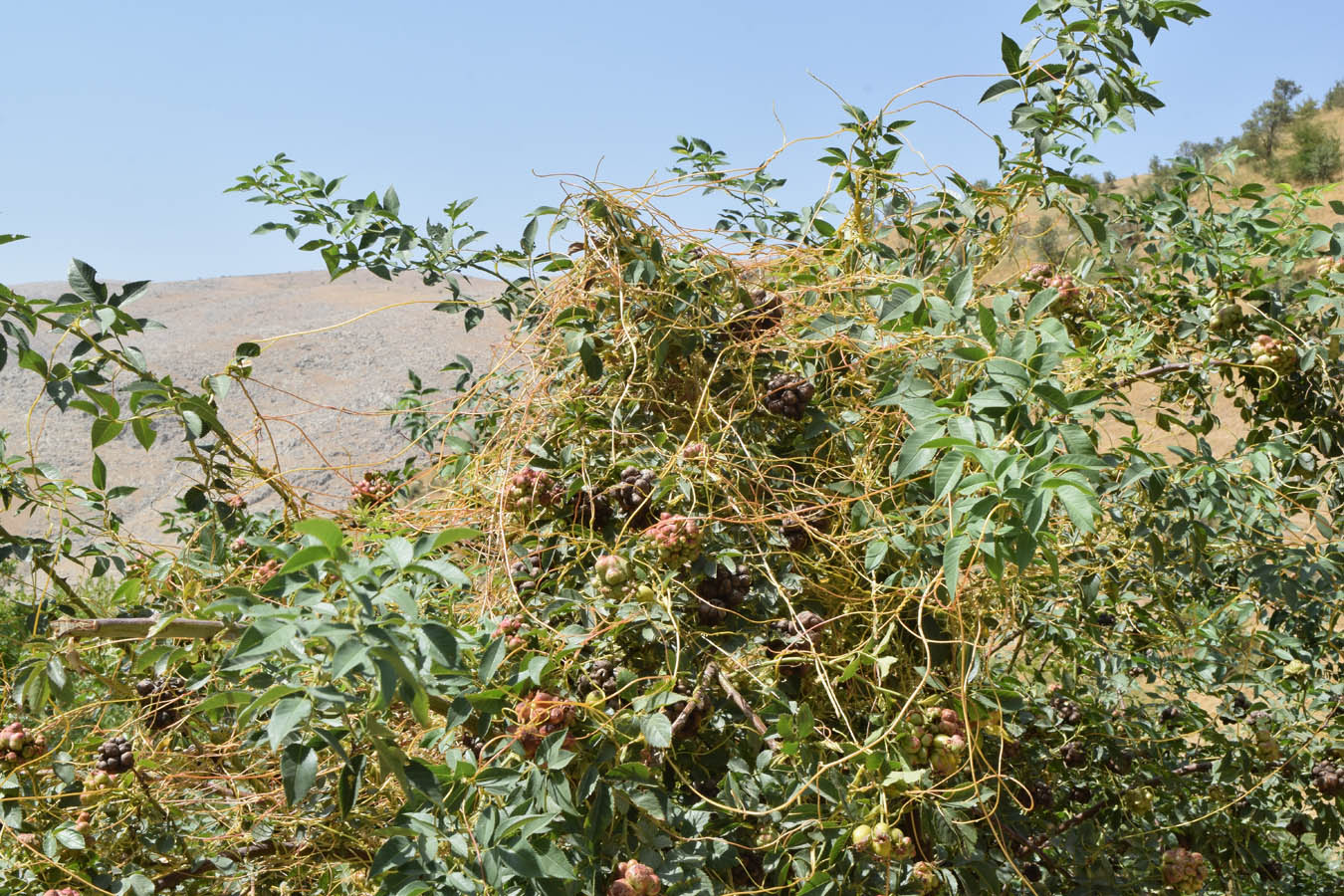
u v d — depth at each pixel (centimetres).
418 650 142
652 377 259
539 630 198
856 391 263
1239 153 318
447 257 316
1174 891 257
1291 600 264
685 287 264
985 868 202
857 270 293
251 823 235
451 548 250
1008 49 262
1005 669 335
